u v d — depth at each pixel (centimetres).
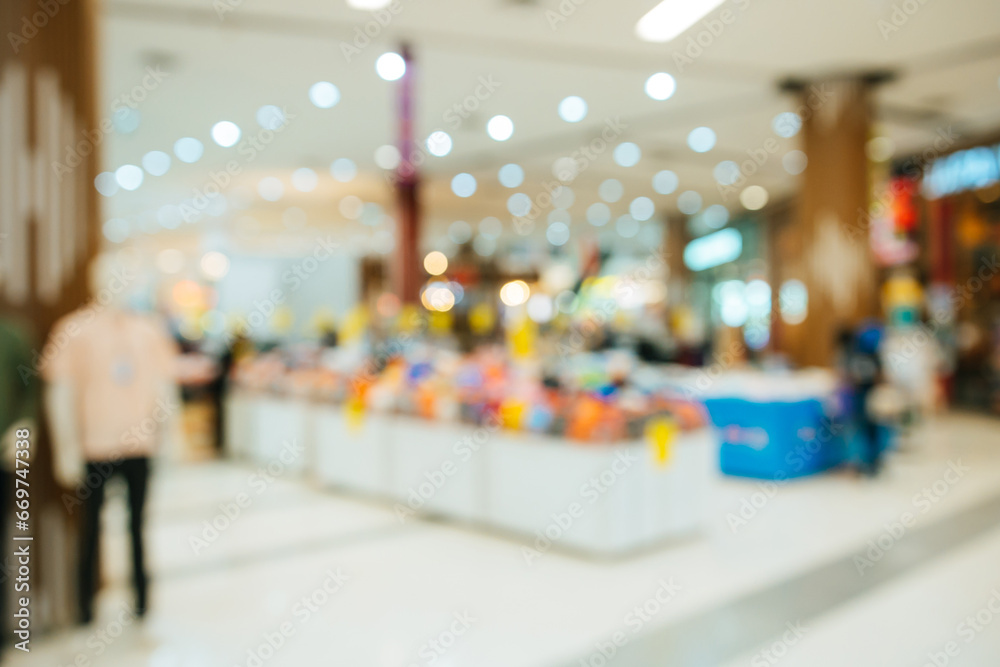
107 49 699
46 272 353
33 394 325
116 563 450
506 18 640
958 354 1124
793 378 770
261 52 712
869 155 814
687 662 302
